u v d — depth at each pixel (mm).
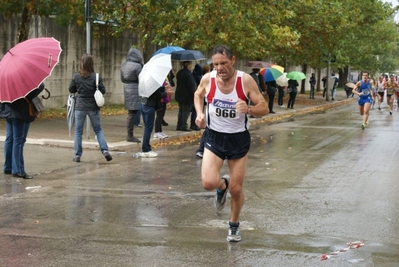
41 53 11789
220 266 6973
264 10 29266
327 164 14641
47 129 19406
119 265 6984
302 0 35062
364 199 10633
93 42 29438
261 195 10883
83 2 21594
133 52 17234
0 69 11625
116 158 15141
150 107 15414
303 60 44469
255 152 16812
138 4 24422
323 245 7832
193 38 27250
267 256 7348
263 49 31172
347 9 39906
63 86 26969
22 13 22234
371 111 38906
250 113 7504
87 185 11594
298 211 9688
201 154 15531
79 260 7148
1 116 12031
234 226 7961
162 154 16141
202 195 10797
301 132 23062
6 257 7238
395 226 8828
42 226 8617
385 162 15039
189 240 7988
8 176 12328
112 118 24266
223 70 7406
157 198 10516
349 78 84562
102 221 8922
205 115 8430
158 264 7023
